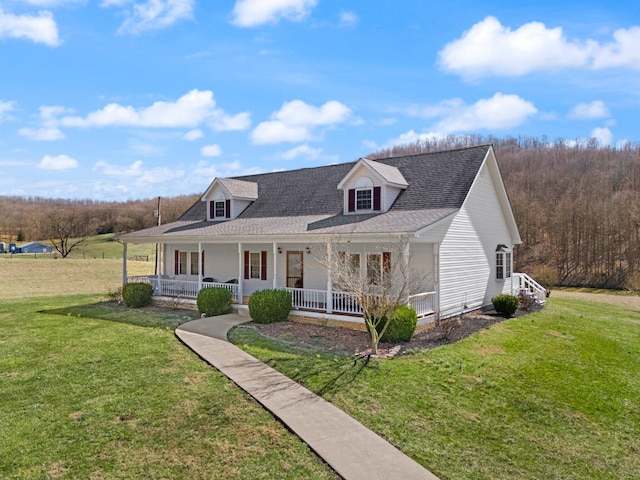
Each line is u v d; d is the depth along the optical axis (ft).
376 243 48.80
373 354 34.96
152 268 128.36
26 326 47.60
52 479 17.13
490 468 18.90
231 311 54.75
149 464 18.26
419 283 45.21
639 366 36.04
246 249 63.67
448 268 50.29
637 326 55.26
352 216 53.01
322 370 30.58
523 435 22.40
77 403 24.75
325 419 22.58
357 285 36.40
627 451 21.42
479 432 22.36
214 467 18.06
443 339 40.91
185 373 30.04
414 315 40.04
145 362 32.78
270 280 61.11
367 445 19.95
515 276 71.56
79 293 86.07
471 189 55.72
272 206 65.77
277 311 47.70
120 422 22.25
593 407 26.71
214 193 69.72
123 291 63.16
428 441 20.94
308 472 17.71
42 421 22.40
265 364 32.09
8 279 101.71
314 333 42.75
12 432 21.15
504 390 28.27
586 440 22.34
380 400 25.52
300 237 47.65
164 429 21.47
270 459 18.71
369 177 53.31
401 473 17.65
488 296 61.46
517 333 45.29
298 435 20.79
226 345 37.60
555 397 27.81
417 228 40.34
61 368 31.32
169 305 61.62
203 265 68.59
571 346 40.93
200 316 53.42
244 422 22.30
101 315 54.95
